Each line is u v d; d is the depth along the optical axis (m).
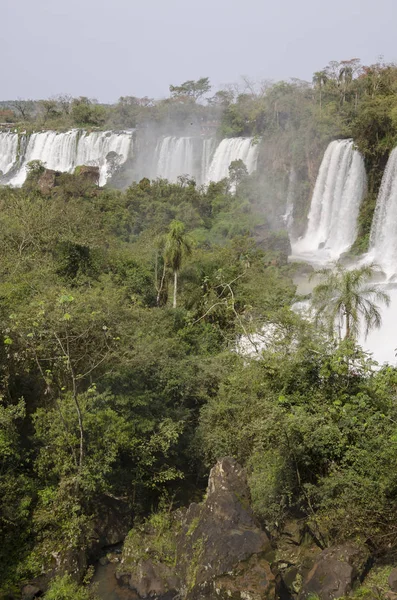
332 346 22.28
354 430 18.61
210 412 22.80
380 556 17.19
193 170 92.06
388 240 56.75
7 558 18.48
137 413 22.47
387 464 17.53
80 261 34.56
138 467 21.84
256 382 22.30
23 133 114.12
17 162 111.38
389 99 64.38
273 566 16.88
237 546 16.89
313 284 49.00
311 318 27.59
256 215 69.50
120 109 120.00
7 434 19.75
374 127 63.06
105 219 58.47
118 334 24.03
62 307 22.34
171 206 66.44
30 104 184.88
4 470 20.08
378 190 62.66
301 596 16.39
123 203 65.38
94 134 103.00
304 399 20.39
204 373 24.98
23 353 22.12
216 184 76.12
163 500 22.28
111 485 21.05
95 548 20.44
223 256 39.84
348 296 27.09
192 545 18.27
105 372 22.48
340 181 66.88
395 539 17.31
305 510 19.31
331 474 18.38
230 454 22.06
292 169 76.50
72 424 20.36
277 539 19.45
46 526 19.61
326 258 62.88
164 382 23.91
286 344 23.12
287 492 19.34
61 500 19.69
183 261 36.53
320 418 18.83
